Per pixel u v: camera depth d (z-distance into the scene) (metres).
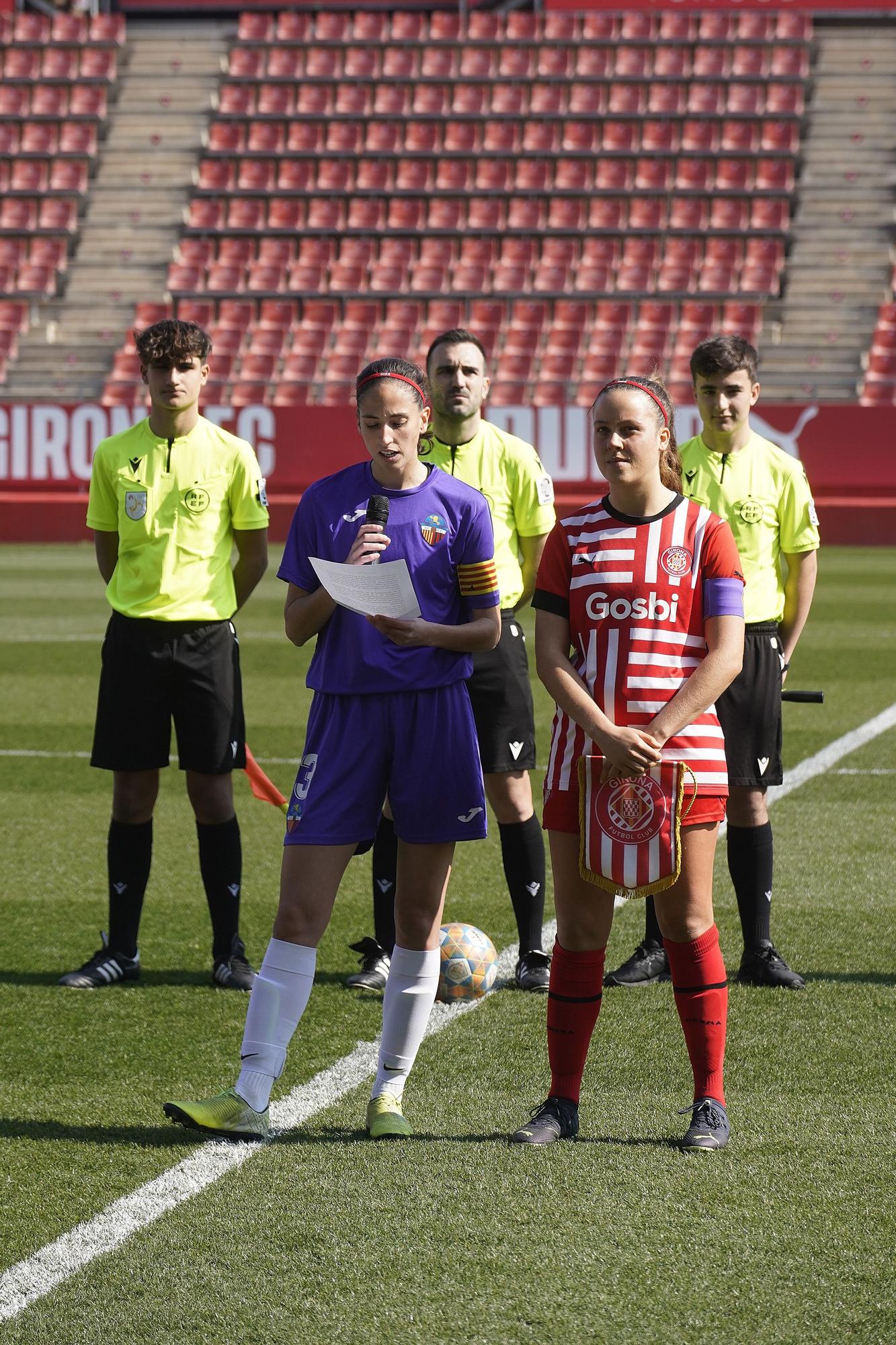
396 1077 11.32
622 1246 9.24
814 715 31.27
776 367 81.44
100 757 15.10
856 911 17.38
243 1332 8.30
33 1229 9.54
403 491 11.24
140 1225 9.59
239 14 103.81
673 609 10.56
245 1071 10.97
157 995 14.63
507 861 15.21
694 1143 10.68
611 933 16.77
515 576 15.71
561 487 71.31
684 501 10.78
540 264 86.94
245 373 82.81
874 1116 11.34
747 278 85.00
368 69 96.25
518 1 100.44
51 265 88.50
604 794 10.44
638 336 83.25
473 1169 10.42
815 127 91.88
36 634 44.38
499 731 15.10
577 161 90.56
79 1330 8.34
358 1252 9.20
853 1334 8.23
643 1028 13.56
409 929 11.33
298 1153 10.76
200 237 90.31
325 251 88.56
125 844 15.16
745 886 15.00
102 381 82.88
